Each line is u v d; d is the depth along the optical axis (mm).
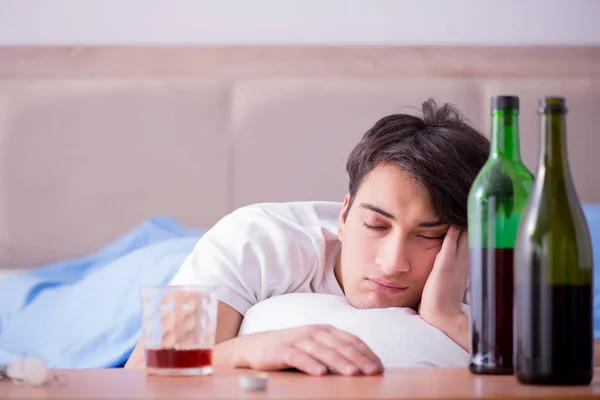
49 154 3213
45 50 3270
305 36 3334
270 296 1591
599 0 3328
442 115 1529
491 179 1057
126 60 3277
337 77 3266
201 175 3221
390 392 875
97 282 2203
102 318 2066
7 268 3211
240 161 3217
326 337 1074
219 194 3221
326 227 1735
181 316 1027
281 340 1090
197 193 3217
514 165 1064
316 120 3215
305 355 1049
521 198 1046
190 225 3213
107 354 1866
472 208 1064
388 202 1419
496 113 1074
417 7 3330
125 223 3211
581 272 964
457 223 1418
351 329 1330
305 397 838
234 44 3324
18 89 3232
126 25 3322
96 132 3215
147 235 2732
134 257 2219
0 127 3213
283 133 3215
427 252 1442
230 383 956
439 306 1383
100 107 3219
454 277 1410
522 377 952
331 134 3215
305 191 3203
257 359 1083
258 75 3277
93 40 3322
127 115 3221
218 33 3324
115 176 3213
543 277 954
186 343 1024
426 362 1271
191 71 3275
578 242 967
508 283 1039
